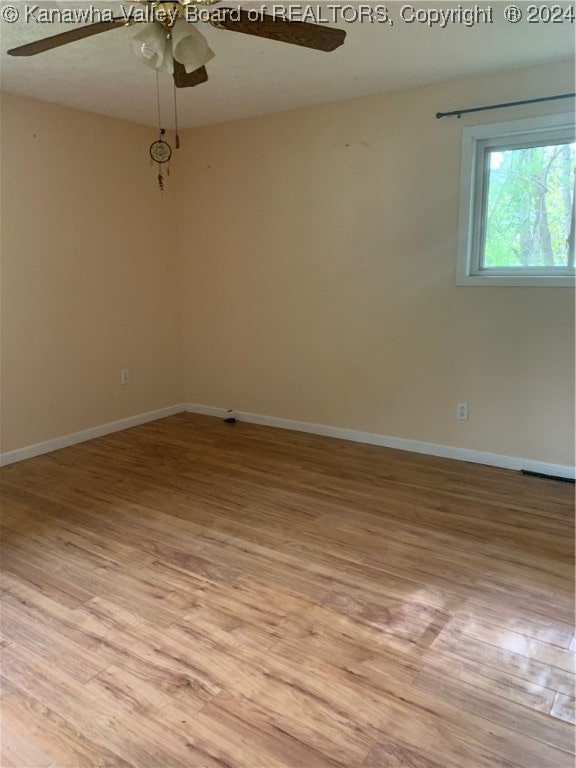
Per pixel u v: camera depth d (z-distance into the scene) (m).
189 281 4.88
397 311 3.86
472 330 3.60
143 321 4.65
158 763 1.54
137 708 1.73
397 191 3.70
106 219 4.23
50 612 2.20
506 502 3.12
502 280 3.42
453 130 3.43
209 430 4.56
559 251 3.32
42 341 3.91
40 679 1.85
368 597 2.28
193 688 1.80
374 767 1.52
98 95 3.58
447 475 3.53
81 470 3.67
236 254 4.54
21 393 3.83
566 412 3.37
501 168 3.40
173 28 1.84
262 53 2.85
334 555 2.60
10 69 3.07
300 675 1.86
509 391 3.54
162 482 3.47
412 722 1.67
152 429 4.59
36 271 3.81
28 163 3.67
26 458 3.89
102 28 1.90
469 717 1.68
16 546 2.70
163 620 2.15
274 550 2.64
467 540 2.71
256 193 4.32
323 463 3.77
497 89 3.25
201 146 4.52
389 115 3.63
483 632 2.05
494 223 3.49
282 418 4.59
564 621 2.11
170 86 3.40
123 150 4.28
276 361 4.52
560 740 1.60
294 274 4.27
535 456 3.52
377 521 2.92
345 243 3.98
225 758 1.55
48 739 1.62
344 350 4.15
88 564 2.54
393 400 4.00
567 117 3.08
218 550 2.65
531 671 1.86
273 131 4.13
